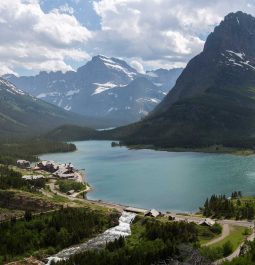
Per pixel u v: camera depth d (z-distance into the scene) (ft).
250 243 633.20
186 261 601.21
